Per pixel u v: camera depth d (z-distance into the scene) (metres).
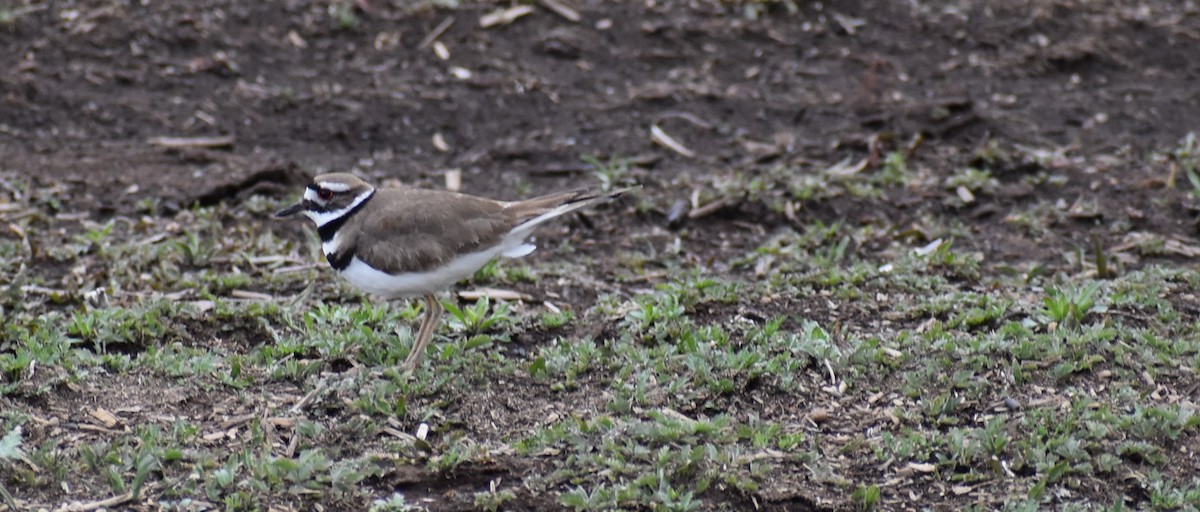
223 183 15.00
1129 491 8.77
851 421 9.62
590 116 17.22
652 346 10.84
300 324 11.30
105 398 9.76
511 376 10.23
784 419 9.66
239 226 14.13
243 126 16.72
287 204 14.68
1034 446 9.07
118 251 13.09
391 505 8.51
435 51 18.52
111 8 18.69
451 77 17.95
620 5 19.69
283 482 8.71
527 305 12.21
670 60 18.61
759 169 15.75
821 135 16.69
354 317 11.19
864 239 13.68
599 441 9.21
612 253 13.89
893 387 10.02
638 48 18.80
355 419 9.47
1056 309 10.91
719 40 19.03
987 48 19.02
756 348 10.49
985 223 14.42
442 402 9.77
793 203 14.66
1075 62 18.58
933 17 19.69
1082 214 14.35
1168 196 14.84
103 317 10.99
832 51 18.92
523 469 8.99
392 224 10.20
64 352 10.27
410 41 18.69
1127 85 18.17
